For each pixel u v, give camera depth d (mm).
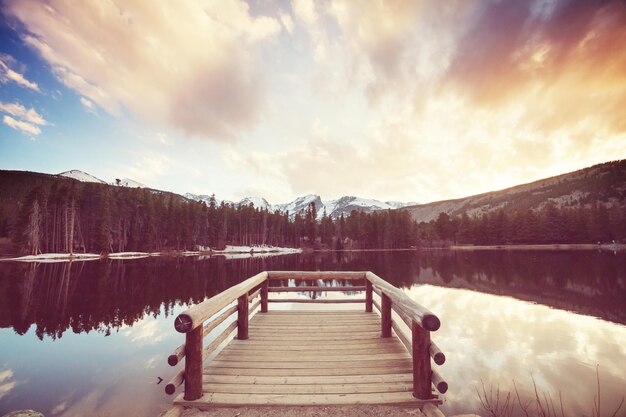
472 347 9352
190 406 3279
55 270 32625
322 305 13953
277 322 6680
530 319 12953
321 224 111750
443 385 3107
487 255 59750
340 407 3270
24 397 5887
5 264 40062
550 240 89250
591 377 7055
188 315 3037
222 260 50844
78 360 8109
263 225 106188
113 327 11656
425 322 2990
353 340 5422
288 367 4246
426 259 51438
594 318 13086
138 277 26562
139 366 7641
